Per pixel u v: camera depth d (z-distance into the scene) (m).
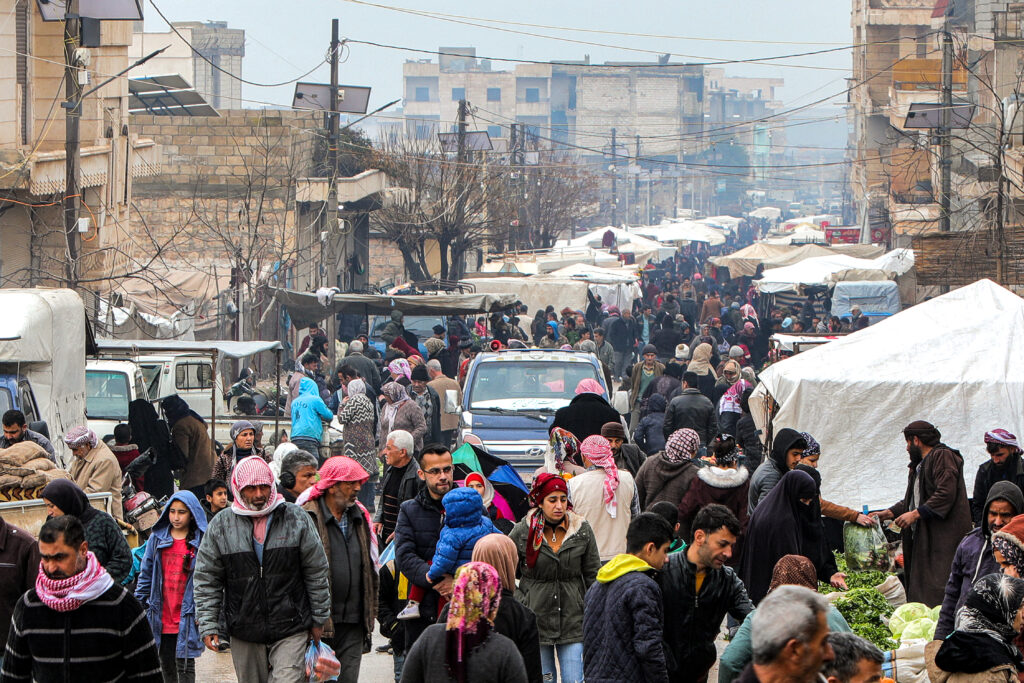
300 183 78.38
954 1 117.81
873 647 11.01
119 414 35.44
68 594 13.41
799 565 14.98
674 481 22.03
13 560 16.52
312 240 85.19
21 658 13.77
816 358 28.00
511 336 61.84
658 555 14.02
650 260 134.88
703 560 14.06
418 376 37.75
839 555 22.86
